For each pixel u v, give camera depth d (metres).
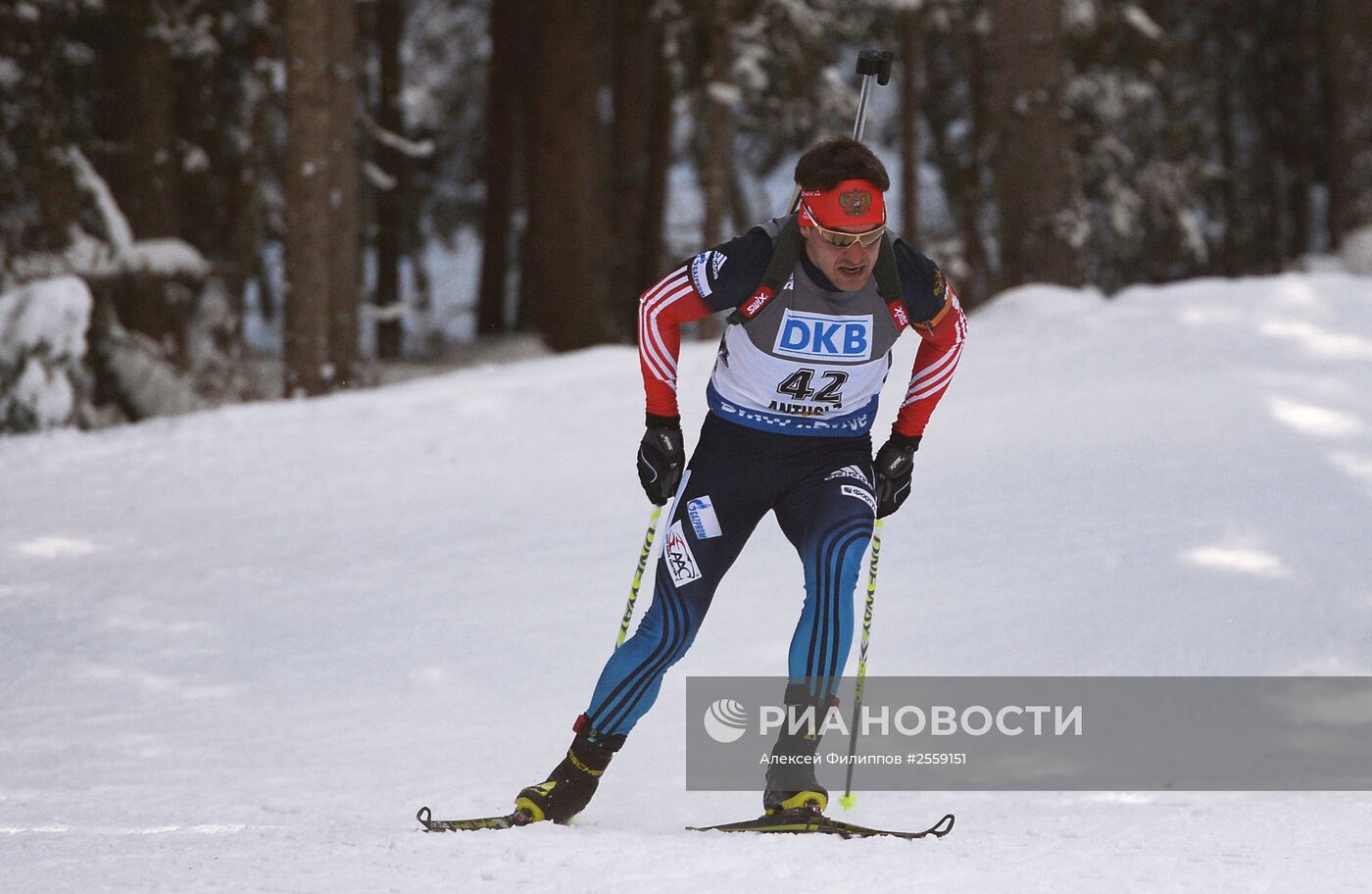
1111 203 91.06
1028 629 21.61
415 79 104.06
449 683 21.73
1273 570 22.81
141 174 65.00
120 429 42.66
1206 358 38.22
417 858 10.63
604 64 92.81
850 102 82.62
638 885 9.64
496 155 90.25
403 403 43.03
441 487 34.84
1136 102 90.75
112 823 14.07
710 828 12.17
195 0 69.00
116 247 59.84
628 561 27.83
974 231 98.69
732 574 25.91
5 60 58.19
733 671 20.95
